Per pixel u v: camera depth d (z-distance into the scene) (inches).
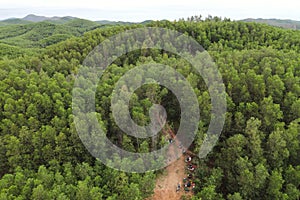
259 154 1798.7
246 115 2092.8
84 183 1541.6
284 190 1755.7
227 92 2265.0
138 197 1563.7
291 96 2145.7
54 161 1818.4
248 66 2527.1
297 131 1875.0
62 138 1878.7
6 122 2058.3
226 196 1875.0
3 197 1475.1
